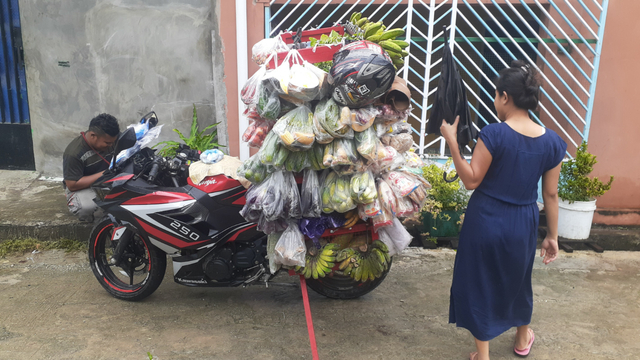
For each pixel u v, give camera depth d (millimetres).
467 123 2486
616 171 4723
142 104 5281
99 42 5152
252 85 2559
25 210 4625
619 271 4062
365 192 2590
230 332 3109
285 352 2910
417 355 2898
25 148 5598
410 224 4617
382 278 3492
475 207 2553
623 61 4488
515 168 2438
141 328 3131
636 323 3264
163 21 5043
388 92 2549
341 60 2396
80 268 3965
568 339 3072
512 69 2441
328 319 3285
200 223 3164
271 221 2801
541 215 4641
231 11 4660
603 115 4633
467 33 5773
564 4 4828
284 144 2475
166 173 3324
